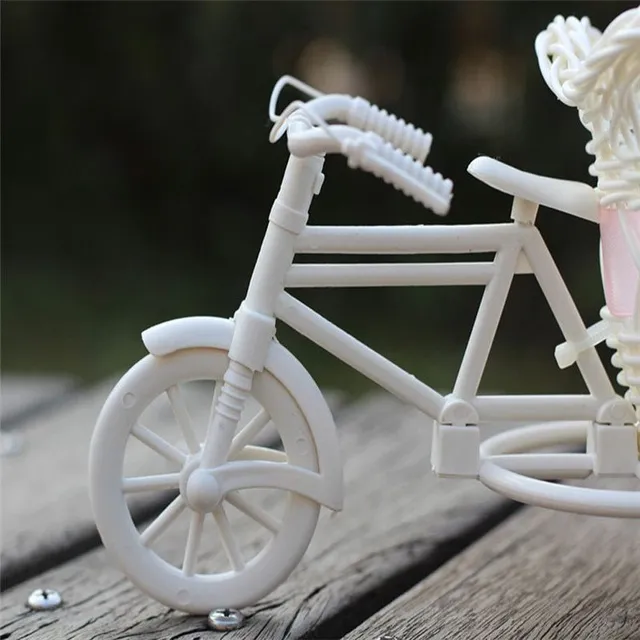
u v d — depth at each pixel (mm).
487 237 613
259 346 614
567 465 621
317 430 620
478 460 618
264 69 1609
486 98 1570
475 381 618
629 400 615
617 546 672
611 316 613
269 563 625
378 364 618
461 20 1538
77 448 770
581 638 615
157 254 1684
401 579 657
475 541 683
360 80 1593
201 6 1597
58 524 694
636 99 599
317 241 613
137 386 619
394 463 753
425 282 616
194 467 619
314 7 1575
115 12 1621
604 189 603
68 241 1700
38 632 621
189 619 628
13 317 1490
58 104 1673
